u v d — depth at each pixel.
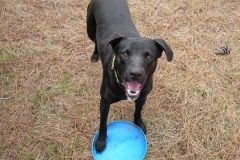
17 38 2.43
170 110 2.10
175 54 2.38
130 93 1.60
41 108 2.09
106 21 1.96
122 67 1.61
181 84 2.21
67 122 2.03
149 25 2.56
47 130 2.00
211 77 2.25
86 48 2.39
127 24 1.95
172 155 1.92
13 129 1.99
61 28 2.53
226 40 2.48
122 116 2.07
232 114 2.08
